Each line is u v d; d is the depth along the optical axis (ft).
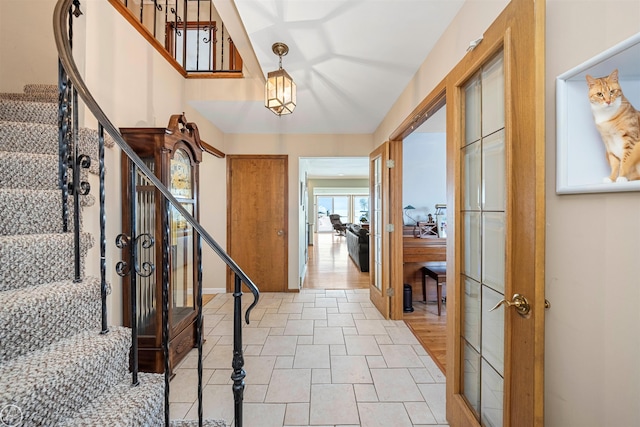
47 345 3.46
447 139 5.41
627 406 2.44
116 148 6.27
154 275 6.60
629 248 2.39
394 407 5.73
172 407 5.66
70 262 4.15
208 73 9.62
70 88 4.25
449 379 5.27
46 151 5.19
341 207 47.14
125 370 3.93
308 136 13.70
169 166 6.69
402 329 9.42
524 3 3.15
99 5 5.82
